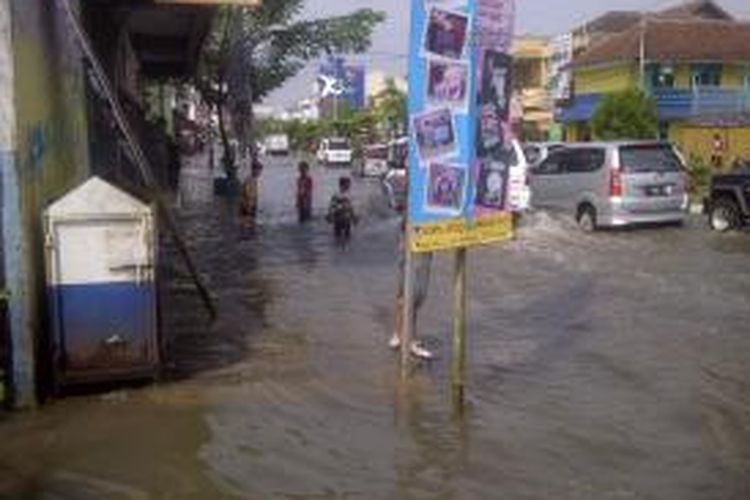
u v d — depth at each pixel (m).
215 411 8.89
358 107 100.62
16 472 7.47
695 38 54.12
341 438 8.20
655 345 11.48
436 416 8.80
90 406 9.03
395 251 20.28
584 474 7.44
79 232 9.21
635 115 45.31
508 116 9.05
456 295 8.95
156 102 45.12
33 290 9.23
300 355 10.95
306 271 17.44
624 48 54.53
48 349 9.45
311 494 7.06
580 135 58.84
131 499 6.98
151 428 8.43
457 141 8.81
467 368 10.44
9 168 8.92
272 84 43.53
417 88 8.80
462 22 8.77
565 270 17.38
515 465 7.61
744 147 46.69
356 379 9.97
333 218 22.47
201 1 13.48
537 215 25.75
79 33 12.47
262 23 41.28
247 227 23.80
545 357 10.95
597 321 12.86
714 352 11.12
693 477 7.39
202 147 75.06
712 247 20.62
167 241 21.92
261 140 113.62
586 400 9.30
